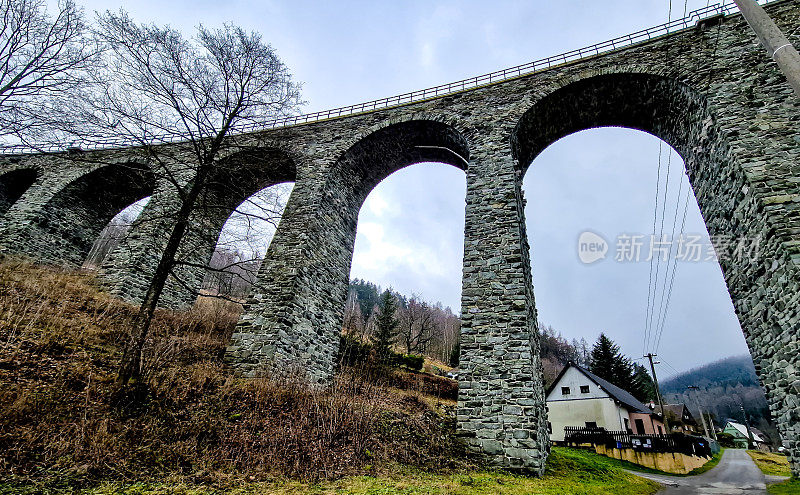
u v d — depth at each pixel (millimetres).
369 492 4773
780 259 7781
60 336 7277
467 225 10375
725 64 10648
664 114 12039
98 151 17203
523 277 9086
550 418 27859
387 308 25953
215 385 7363
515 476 6887
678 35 11797
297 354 10297
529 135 12906
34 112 9391
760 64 10320
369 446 6621
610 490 7715
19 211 15711
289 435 6051
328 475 5340
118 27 7996
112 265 13289
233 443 5551
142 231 13891
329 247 12828
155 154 8383
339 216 13711
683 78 10859
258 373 8906
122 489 4039
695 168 11125
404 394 14281
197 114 8641
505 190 10570
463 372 8430
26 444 4309
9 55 10258
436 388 19000
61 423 4848
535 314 10977
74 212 16984
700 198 10961
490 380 8141
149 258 13461
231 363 9516
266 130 15688
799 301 7250
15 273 10750
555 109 12688
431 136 13891
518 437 7426
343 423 6906
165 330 10234
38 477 3930
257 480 4836
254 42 9344
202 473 4695
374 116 14547
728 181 9531
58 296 9750
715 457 29469
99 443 4629
